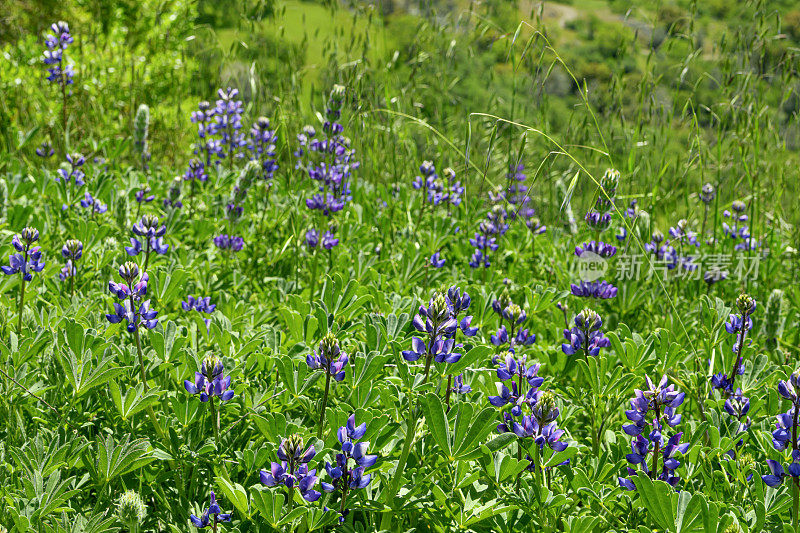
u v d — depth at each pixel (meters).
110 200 4.99
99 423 2.69
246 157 5.98
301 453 2.04
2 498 2.10
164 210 5.03
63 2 9.80
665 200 4.93
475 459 2.30
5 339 2.98
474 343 3.12
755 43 4.64
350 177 5.21
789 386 2.24
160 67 8.59
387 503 2.28
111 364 2.71
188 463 2.39
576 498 2.51
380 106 5.70
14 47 8.32
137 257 4.00
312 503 2.21
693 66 4.78
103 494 2.33
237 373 2.85
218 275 4.30
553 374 3.42
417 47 5.66
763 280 5.05
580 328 2.87
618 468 2.54
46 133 6.86
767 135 5.01
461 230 5.21
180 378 2.77
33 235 3.02
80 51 7.77
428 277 4.53
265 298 4.27
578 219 5.24
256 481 2.47
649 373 3.16
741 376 3.12
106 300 3.65
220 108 5.51
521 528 2.34
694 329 4.12
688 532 2.12
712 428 2.59
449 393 2.53
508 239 5.08
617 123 4.75
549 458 2.40
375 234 5.30
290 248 4.83
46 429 2.54
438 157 5.67
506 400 2.49
